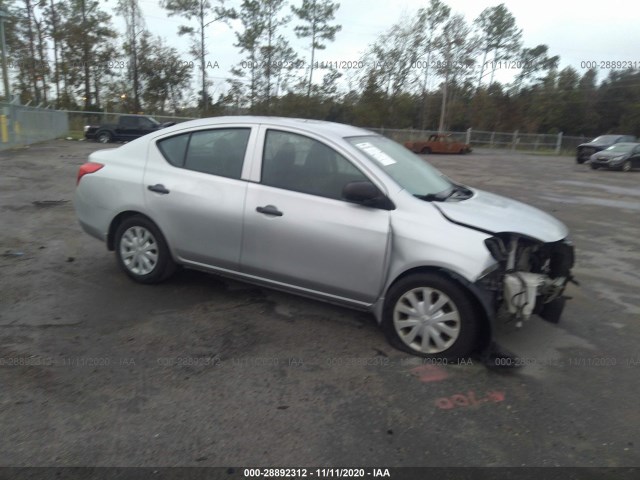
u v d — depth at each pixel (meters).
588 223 9.72
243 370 3.54
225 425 2.94
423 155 34.47
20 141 20.19
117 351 3.71
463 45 50.91
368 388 3.38
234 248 4.37
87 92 47.62
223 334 4.05
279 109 47.28
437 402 3.26
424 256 3.67
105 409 3.04
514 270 3.82
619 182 17.94
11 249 6.07
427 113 55.88
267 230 4.17
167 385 3.31
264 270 4.29
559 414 3.18
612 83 70.62
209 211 4.40
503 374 3.64
